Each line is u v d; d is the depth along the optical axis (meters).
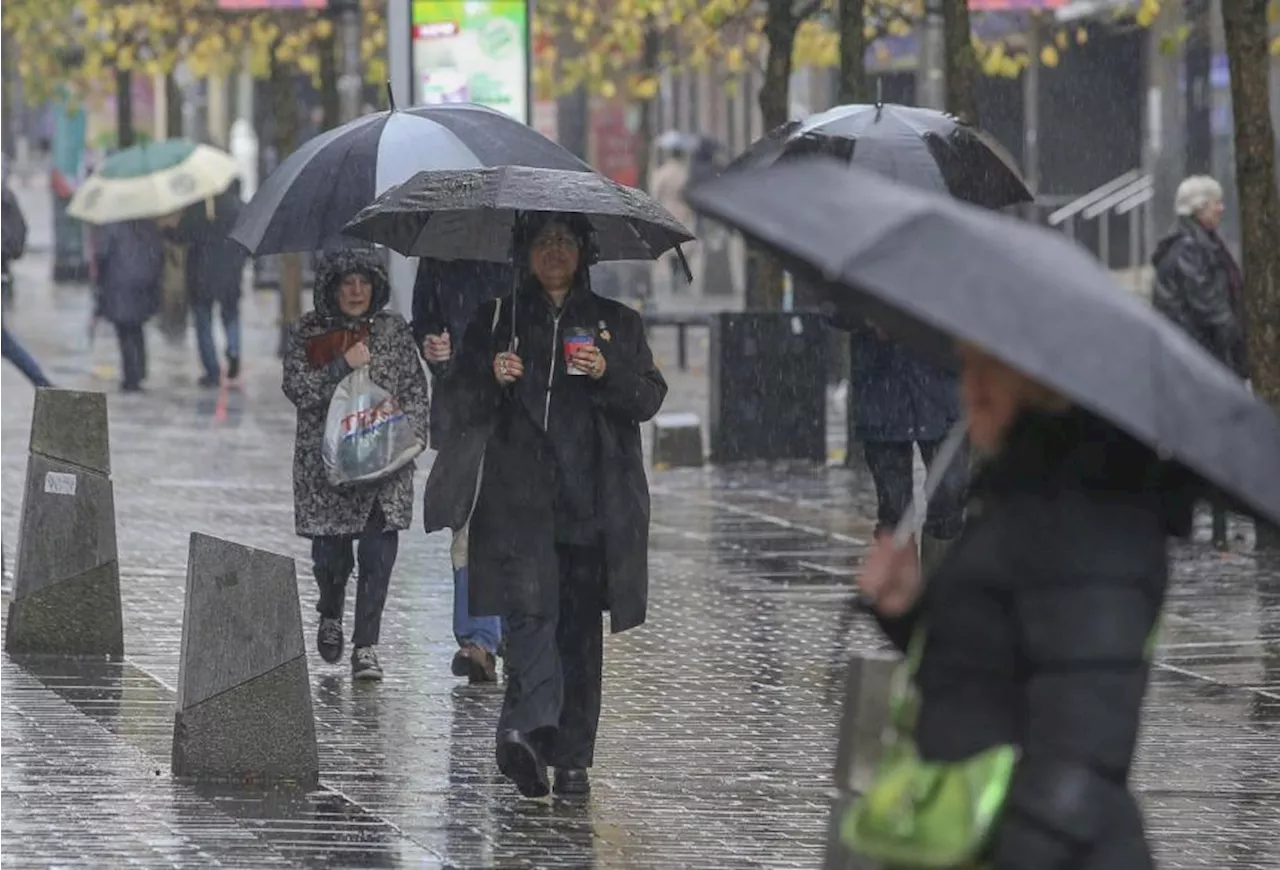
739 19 64.31
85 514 28.89
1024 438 10.91
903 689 11.09
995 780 10.40
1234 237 82.19
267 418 60.78
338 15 74.88
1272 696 28.22
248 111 139.38
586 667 22.03
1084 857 10.23
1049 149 99.75
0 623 30.77
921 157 31.44
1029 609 10.59
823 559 38.91
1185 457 10.20
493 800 22.03
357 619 28.23
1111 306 10.44
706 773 23.62
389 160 28.50
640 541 21.67
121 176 67.94
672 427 52.19
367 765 23.50
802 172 10.90
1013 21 79.81
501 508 21.30
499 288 27.95
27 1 82.75
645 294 86.19
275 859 19.02
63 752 23.11
